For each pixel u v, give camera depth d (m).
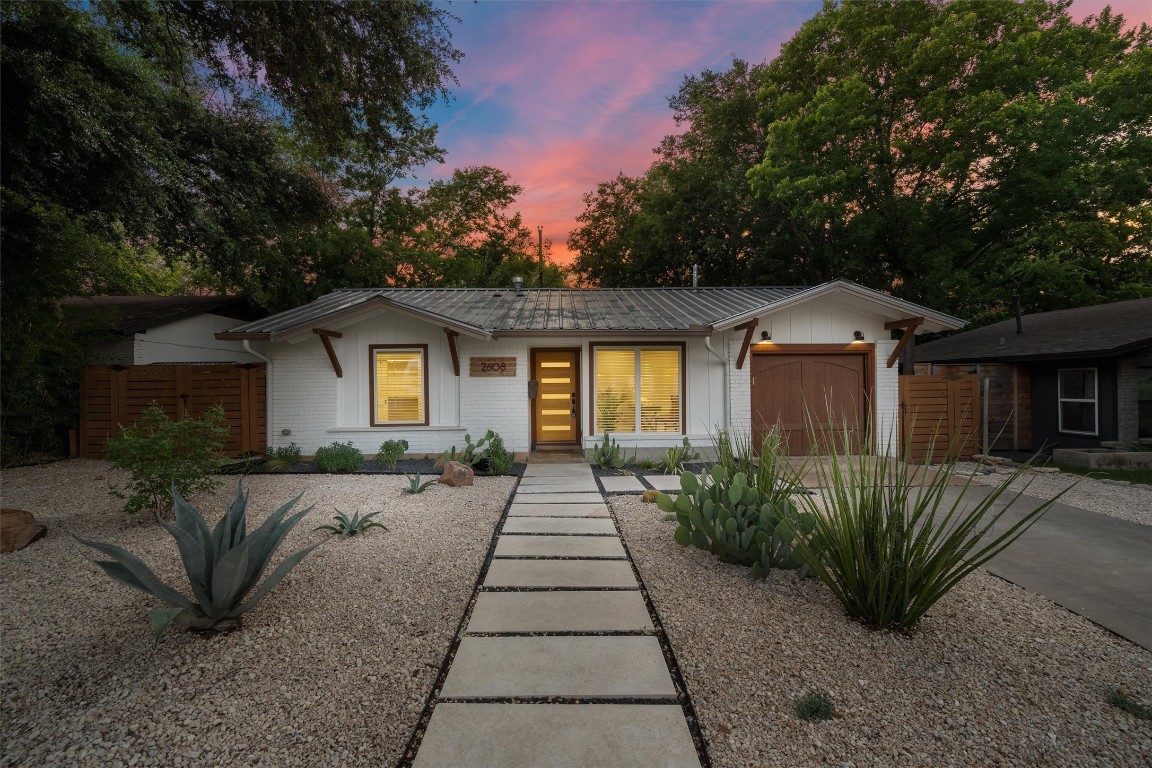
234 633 3.26
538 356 10.82
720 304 11.60
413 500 6.76
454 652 3.07
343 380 10.23
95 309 11.66
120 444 5.36
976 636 3.23
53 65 7.11
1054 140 13.01
